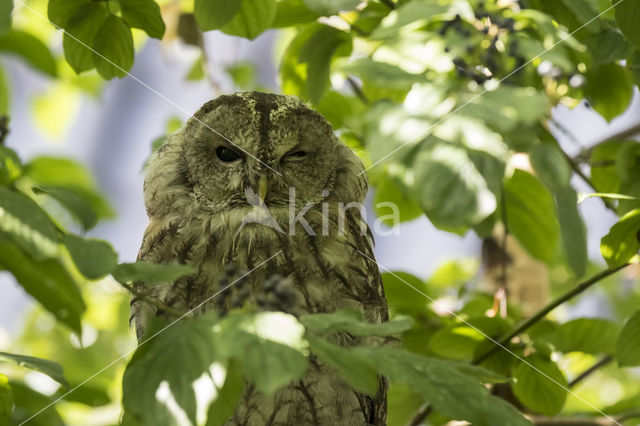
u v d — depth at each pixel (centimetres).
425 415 848
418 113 457
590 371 889
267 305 498
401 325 454
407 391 941
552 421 865
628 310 1374
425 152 450
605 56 726
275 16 810
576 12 643
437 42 486
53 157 1128
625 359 721
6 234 437
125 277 450
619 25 659
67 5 702
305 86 884
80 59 732
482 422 448
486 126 447
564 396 809
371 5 823
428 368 459
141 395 421
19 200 449
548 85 781
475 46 537
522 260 1042
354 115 953
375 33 496
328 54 831
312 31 861
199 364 423
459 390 454
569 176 517
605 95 841
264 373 395
